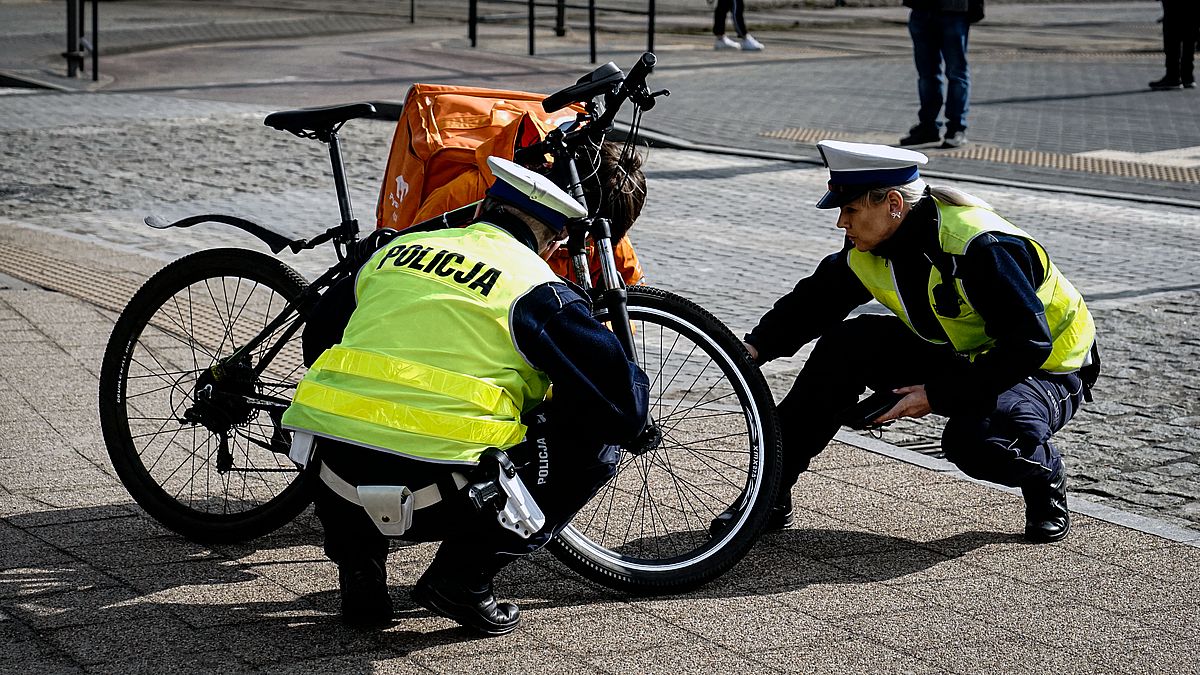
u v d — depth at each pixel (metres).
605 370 3.39
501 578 4.01
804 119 14.30
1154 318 7.32
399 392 3.32
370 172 11.09
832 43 22.50
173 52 18.88
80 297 7.04
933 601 3.88
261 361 4.22
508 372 3.36
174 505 4.21
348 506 3.53
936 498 4.71
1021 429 4.15
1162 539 4.38
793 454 4.37
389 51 19.03
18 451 4.91
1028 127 14.12
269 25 22.53
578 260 3.87
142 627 3.59
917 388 4.01
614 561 3.88
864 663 3.48
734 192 10.75
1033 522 4.35
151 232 8.80
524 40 20.98
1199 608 3.85
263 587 3.88
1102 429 5.59
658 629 3.67
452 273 3.39
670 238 9.10
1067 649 3.57
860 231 4.05
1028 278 3.99
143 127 12.85
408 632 3.62
